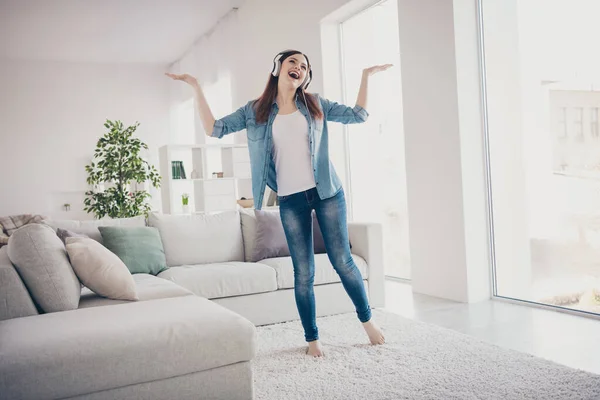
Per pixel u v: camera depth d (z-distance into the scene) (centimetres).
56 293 235
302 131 273
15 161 927
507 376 236
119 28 800
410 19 444
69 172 957
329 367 258
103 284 260
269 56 670
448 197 416
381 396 219
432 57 423
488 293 412
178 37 859
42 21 756
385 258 537
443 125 416
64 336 184
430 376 240
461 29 404
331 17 552
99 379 178
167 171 564
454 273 414
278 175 281
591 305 339
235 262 384
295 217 281
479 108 410
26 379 168
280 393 227
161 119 1023
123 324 197
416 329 321
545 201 366
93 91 979
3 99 923
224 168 604
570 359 261
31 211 932
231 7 741
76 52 913
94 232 373
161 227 393
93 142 975
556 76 351
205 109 286
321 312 367
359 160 561
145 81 1013
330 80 566
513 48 383
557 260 361
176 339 190
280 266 361
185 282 331
